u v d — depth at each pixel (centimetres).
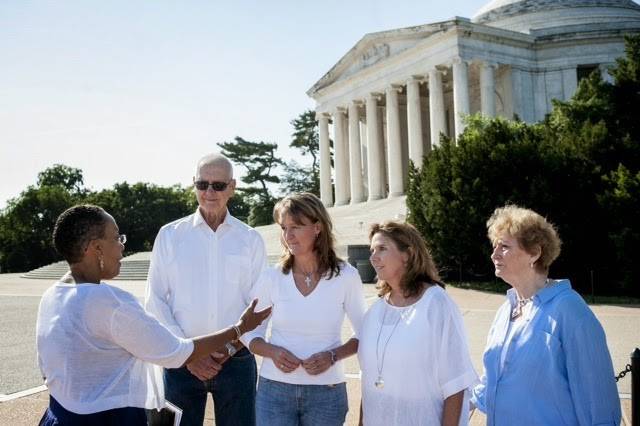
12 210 8556
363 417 530
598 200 2814
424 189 3244
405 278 527
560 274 2934
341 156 6838
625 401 942
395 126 5922
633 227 2700
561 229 2850
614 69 3331
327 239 578
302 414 551
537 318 463
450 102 6675
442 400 502
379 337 519
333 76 6881
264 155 10200
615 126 3212
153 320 426
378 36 5953
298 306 565
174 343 432
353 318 589
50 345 405
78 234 434
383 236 532
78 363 403
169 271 668
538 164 2975
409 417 492
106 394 409
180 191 11244
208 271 661
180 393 620
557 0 6788
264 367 575
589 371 430
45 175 12494
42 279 4738
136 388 431
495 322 516
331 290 570
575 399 434
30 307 2570
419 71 5531
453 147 3184
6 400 1029
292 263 588
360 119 7344
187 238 668
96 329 409
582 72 5884
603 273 2861
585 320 439
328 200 7006
